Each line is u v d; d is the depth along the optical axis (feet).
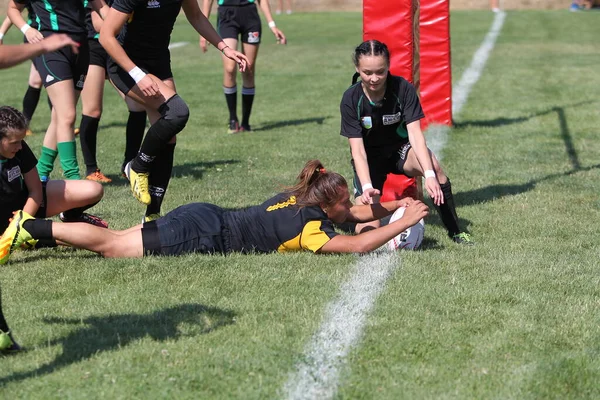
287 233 64.13
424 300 55.31
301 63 208.74
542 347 48.29
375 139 69.87
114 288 57.41
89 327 50.47
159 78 73.36
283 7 428.56
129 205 82.33
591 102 145.89
